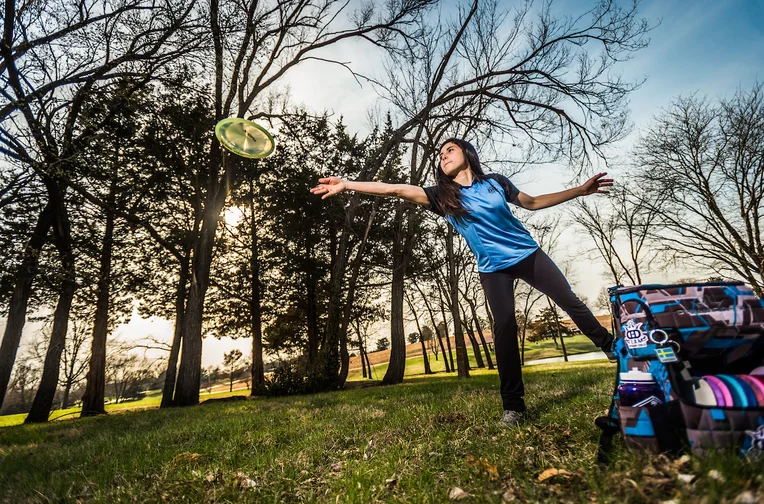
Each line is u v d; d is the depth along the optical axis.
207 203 15.83
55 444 4.88
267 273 23.48
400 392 8.28
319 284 22.80
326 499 1.92
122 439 4.33
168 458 3.05
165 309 21.23
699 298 1.51
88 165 11.55
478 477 1.77
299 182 19.52
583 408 3.09
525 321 36.19
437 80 16.70
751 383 1.27
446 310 32.16
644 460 1.40
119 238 17.59
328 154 21.97
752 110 17.77
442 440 2.63
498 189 2.85
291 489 2.09
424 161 17.00
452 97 16.52
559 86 14.90
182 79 12.95
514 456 1.99
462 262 23.38
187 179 17.36
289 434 3.70
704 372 1.49
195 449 3.36
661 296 1.54
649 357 1.47
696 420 1.28
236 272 22.23
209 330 24.30
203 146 17.03
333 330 16.78
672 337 1.45
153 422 6.55
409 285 29.05
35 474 2.92
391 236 20.77
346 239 18.31
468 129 16.44
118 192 15.19
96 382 16.59
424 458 2.26
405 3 16.22
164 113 13.96
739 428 1.22
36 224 13.59
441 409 4.15
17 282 12.38
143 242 18.30
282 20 16.38
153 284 19.75
